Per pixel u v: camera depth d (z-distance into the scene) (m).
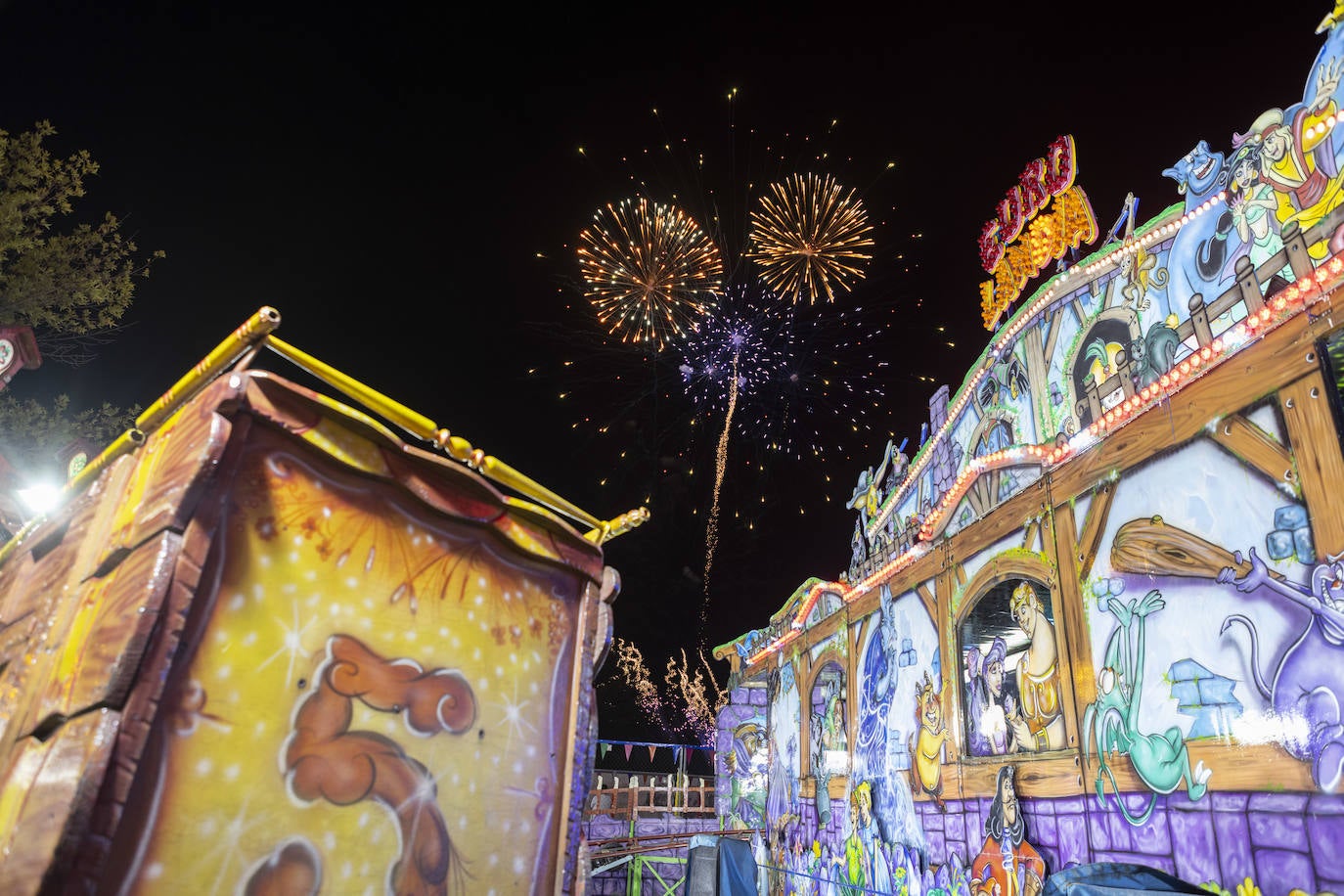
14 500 5.11
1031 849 5.77
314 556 1.54
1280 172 4.97
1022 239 7.99
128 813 1.17
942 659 7.41
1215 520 4.70
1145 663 5.02
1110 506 5.55
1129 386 6.12
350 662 1.55
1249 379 4.58
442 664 1.73
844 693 9.48
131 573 1.31
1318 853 3.80
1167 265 5.98
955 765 6.92
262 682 1.40
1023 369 7.55
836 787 9.29
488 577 1.91
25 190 10.95
